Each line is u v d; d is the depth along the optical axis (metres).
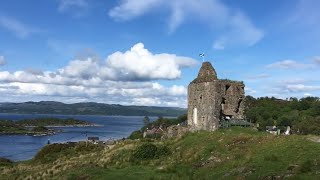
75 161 57.62
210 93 59.22
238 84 62.84
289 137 42.44
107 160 52.25
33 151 132.00
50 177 48.38
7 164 74.88
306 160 34.28
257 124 58.81
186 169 41.06
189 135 55.72
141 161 48.84
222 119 60.00
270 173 33.25
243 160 38.75
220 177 35.91
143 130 112.50
